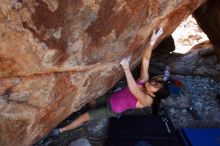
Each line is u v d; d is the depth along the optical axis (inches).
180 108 219.8
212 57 291.1
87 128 201.2
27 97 124.7
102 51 137.6
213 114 222.4
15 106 123.3
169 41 317.4
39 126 142.4
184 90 222.2
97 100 205.8
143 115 212.7
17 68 113.8
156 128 200.2
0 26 100.0
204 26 271.4
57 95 135.9
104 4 119.6
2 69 110.9
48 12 107.4
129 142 187.2
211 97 241.8
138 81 177.9
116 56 149.0
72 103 151.0
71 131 198.2
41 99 130.0
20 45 108.0
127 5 126.4
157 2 138.2
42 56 116.7
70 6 111.3
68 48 122.6
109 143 185.5
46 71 123.8
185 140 190.9
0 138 128.7
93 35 126.7
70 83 138.2
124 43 144.8
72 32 119.0
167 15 150.3
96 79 153.0
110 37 134.6
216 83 262.1
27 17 103.8
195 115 215.9
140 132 195.8
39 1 103.3
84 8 115.6
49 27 111.2
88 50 131.1
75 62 130.7
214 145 186.1
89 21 120.7
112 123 203.3
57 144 186.9
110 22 127.6
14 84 117.3
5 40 103.7
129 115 213.0
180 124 209.8
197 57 296.2
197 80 264.4
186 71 276.8
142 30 147.8
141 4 132.0
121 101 179.0
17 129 131.1
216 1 240.7
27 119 131.2
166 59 302.7
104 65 149.3
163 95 177.2
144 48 164.6
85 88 150.0
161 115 211.0
